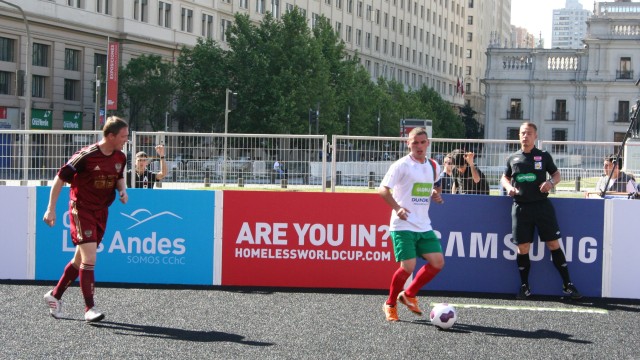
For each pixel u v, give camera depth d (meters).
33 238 9.62
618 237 9.11
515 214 8.83
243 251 9.47
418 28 109.81
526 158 8.70
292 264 9.44
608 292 9.12
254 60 49.47
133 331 7.00
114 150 7.44
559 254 8.83
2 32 46.59
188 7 61.59
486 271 9.34
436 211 9.36
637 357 6.38
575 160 11.47
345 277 9.41
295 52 50.91
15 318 7.48
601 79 80.12
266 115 50.16
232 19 67.50
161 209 9.53
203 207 9.49
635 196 11.25
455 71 126.75
